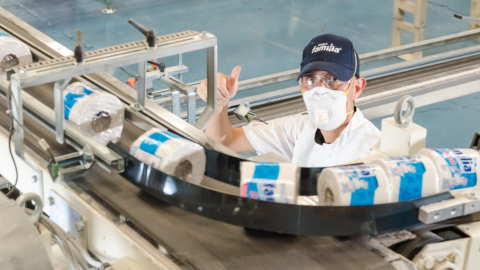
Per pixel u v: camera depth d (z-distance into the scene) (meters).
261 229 1.27
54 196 1.46
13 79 1.28
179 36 1.46
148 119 1.59
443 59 3.05
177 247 1.24
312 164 2.15
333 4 6.03
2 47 1.74
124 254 1.31
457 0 6.16
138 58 1.37
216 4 5.98
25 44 1.81
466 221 1.33
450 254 1.26
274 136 2.20
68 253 1.28
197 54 4.97
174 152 1.36
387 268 1.18
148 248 1.23
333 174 1.26
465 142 3.90
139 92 1.61
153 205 1.37
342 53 1.91
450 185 1.31
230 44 5.12
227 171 1.42
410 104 1.71
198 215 1.33
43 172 1.47
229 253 1.23
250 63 4.81
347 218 1.24
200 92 2.03
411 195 1.28
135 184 1.40
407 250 1.26
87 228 1.39
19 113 1.34
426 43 3.55
